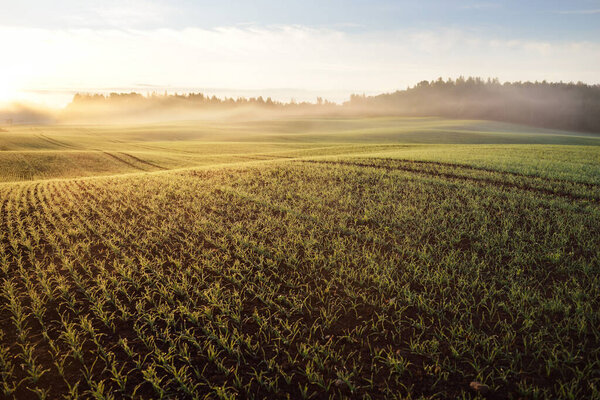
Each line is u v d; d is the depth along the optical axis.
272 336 6.35
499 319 6.49
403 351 5.79
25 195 18.53
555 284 7.40
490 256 9.20
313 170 23.34
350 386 5.05
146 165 44.91
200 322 6.78
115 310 7.19
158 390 5.08
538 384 4.98
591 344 5.71
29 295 7.73
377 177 20.36
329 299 7.46
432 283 7.72
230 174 23.23
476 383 4.96
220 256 9.81
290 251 10.03
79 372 5.47
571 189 16.48
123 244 10.91
